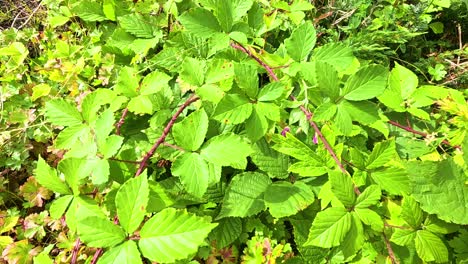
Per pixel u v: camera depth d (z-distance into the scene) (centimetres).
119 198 27
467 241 35
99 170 33
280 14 54
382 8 63
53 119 37
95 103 37
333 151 34
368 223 29
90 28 60
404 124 48
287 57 44
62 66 53
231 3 41
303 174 33
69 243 41
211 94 37
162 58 49
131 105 38
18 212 46
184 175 32
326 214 28
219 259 41
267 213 43
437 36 65
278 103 39
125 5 58
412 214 33
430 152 45
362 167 32
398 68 47
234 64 34
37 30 65
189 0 57
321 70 32
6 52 54
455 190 35
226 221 41
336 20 61
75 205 33
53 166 50
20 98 54
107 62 53
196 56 50
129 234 27
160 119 44
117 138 33
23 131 50
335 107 33
